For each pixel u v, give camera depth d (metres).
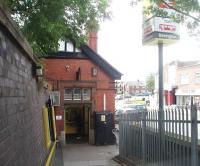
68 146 21.17
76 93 22.80
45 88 13.17
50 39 11.95
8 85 4.33
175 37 13.45
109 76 23.36
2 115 3.85
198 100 45.56
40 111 10.12
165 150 9.44
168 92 54.94
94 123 22.05
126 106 44.28
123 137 14.48
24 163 5.55
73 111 25.20
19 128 5.15
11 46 4.61
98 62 23.11
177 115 8.62
